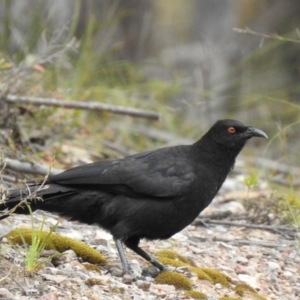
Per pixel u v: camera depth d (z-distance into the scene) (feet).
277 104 67.21
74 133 45.93
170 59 76.33
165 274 28.94
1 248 26.84
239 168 53.88
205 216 39.68
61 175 29.63
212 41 77.87
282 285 31.60
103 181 29.81
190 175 30.73
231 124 31.94
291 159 59.36
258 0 86.02
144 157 31.09
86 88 53.36
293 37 80.43
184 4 79.41
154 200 30.25
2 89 41.09
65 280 26.50
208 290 28.89
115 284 27.25
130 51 77.61
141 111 45.34
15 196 28.48
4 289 24.71
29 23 51.80
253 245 36.29
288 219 39.52
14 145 40.06
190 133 61.26
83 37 57.47
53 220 34.73
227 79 73.72
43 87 46.80
